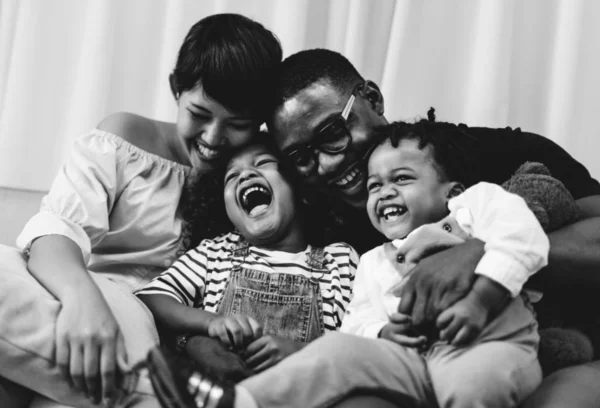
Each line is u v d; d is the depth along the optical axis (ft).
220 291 3.75
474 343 2.89
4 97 5.19
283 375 2.72
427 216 3.46
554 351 3.14
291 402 2.69
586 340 3.23
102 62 5.04
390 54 4.98
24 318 2.96
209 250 3.90
